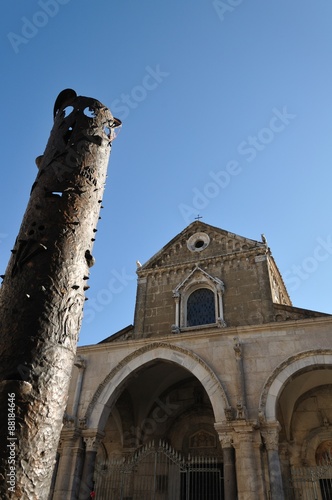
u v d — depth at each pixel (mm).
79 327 3809
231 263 24328
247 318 21859
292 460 17812
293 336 15477
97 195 4562
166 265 25906
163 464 19562
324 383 18578
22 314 3385
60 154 4484
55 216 4035
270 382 14672
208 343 16453
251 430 13680
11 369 3119
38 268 3660
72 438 15719
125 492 18891
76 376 17531
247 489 12695
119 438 21266
